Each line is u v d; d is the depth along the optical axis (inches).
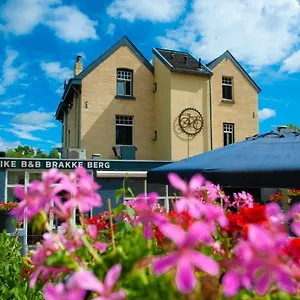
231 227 56.5
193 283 29.2
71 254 47.2
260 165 149.3
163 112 721.6
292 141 181.6
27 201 44.1
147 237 44.9
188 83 719.1
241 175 149.3
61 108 928.3
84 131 698.2
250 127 788.6
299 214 46.4
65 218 47.2
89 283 31.7
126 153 673.6
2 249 142.2
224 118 765.9
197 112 716.7
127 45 754.8
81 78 707.4
